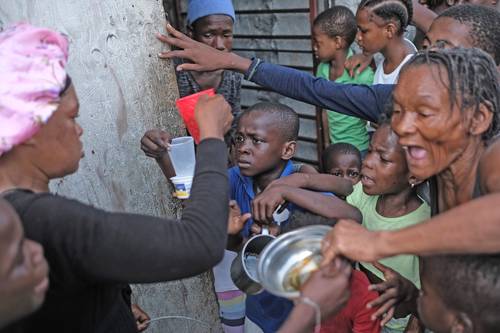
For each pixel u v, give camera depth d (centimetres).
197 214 117
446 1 337
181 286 237
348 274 118
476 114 126
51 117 115
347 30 375
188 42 212
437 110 125
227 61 218
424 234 105
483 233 99
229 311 242
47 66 109
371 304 151
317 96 212
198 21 307
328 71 402
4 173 115
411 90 126
